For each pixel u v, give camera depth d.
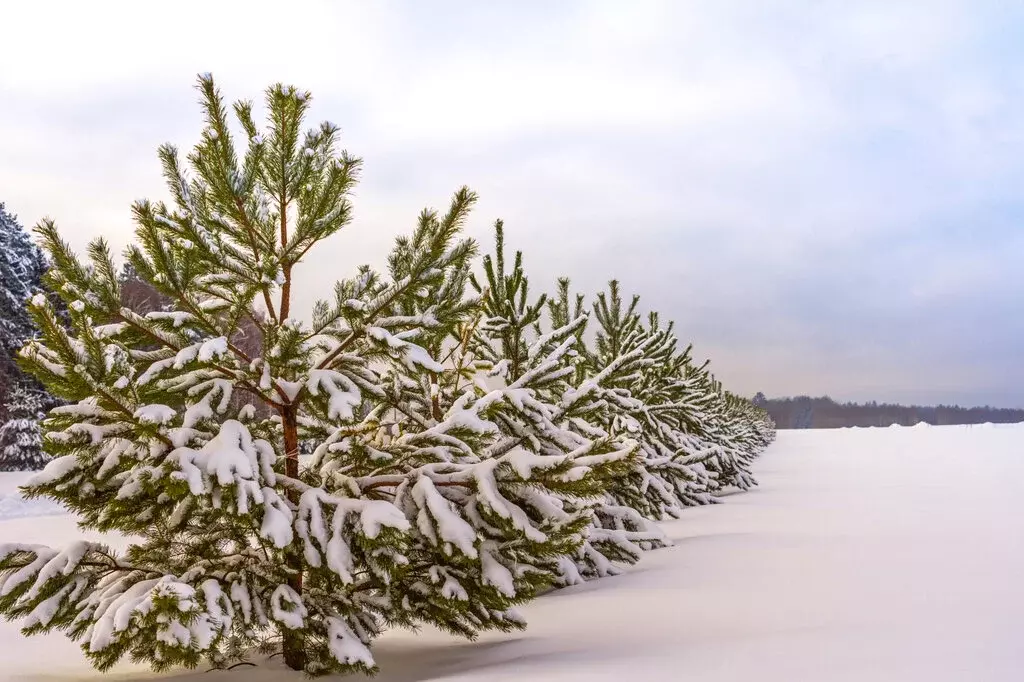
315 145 4.70
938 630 3.64
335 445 4.49
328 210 4.67
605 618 4.97
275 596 3.87
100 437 3.74
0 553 3.76
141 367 4.38
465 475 4.39
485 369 6.95
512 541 4.32
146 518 3.80
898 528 8.38
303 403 5.00
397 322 4.54
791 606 4.68
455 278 5.10
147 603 3.30
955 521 8.80
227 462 3.68
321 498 4.12
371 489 4.53
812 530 8.68
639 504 9.24
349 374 4.88
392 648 4.96
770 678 2.93
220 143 4.48
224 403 4.32
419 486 4.35
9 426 30.02
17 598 3.69
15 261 33.44
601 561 6.89
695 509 12.41
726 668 3.15
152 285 4.23
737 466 16.67
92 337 3.74
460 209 4.41
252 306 4.55
